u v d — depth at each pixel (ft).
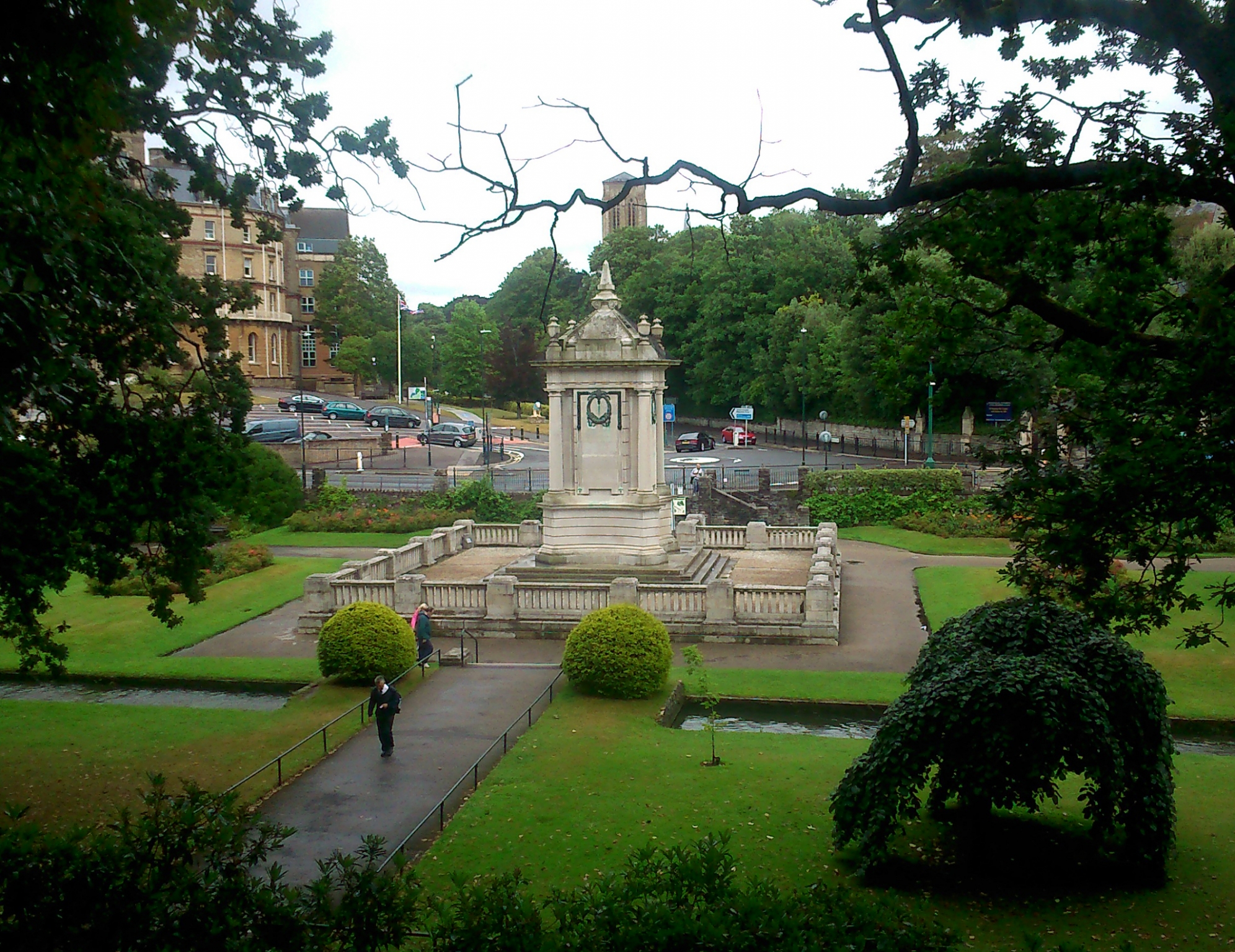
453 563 140.26
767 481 202.08
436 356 418.31
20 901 35.91
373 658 90.94
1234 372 38.81
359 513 196.34
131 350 66.23
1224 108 38.19
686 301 334.85
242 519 184.75
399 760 72.28
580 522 122.93
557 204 40.22
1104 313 44.91
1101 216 43.32
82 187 46.19
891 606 127.24
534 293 426.10
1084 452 123.75
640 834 57.21
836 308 281.33
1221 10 43.91
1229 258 153.89
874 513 193.57
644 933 32.30
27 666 70.38
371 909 35.50
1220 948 43.73
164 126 60.08
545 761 70.08
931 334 48.70
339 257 383.24
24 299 43.45
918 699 51.03
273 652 108.68
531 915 33.83
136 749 76.48
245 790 66.95
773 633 109.19
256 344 368.68
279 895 36.47
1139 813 49.85
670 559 124.88
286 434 263.70
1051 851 54.13
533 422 359.87
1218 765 69.51
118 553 71.10
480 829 58.18
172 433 67.21
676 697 87.71
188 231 71.87
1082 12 38.50
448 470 232.73
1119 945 43.93
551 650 106.83
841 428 305.12
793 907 33.76
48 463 63.26
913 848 54.70
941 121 45.21
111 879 36.29
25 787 68.74
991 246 42.96
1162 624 43.68
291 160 60.13
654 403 125.39
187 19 43.50
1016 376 48.06
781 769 68.59
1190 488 40.01
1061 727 48.14
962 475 194.90
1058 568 55.06
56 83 37.24
